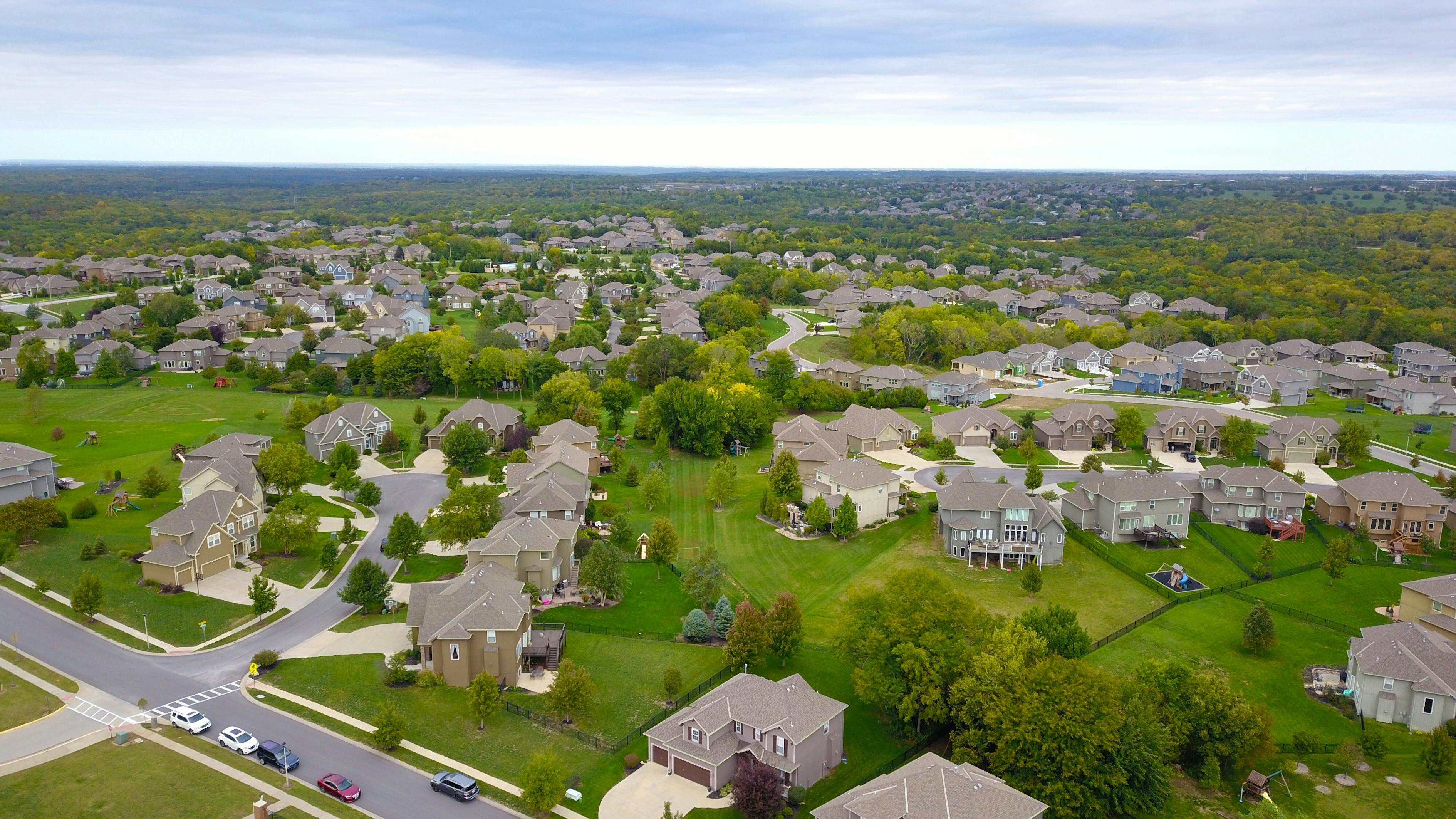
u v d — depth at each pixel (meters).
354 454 114.44
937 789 50.19
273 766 58.53
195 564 84.31
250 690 67.50
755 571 92.56
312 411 134.00
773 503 107.25
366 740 61.94
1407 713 68.44
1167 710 62.56
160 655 72.50
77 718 63.19
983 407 157.62
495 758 60.62
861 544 100.44
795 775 57.03
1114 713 56.88
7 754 58.47
